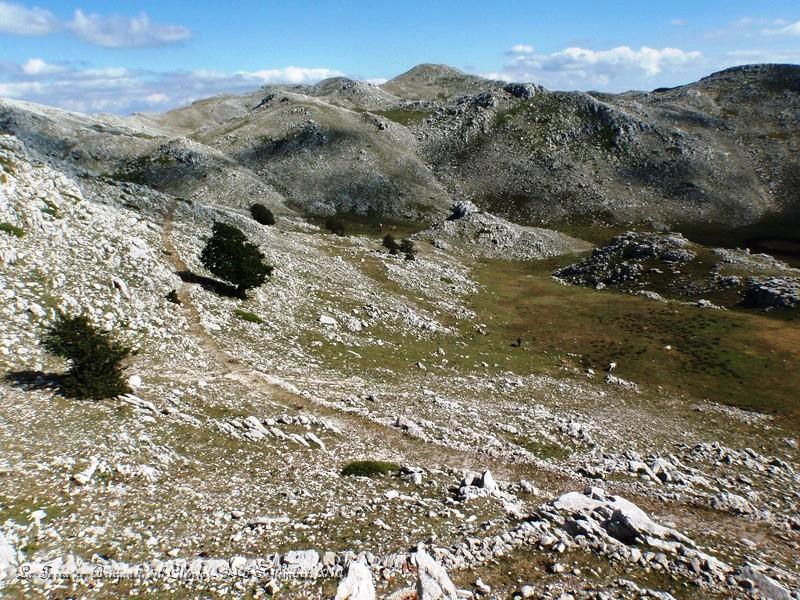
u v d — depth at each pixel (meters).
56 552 14.45
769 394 50.34
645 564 16.22
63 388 25.44
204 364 35.91
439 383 45.12
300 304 57.22
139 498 18.20
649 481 28.16
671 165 180.50
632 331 68.31
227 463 22.62
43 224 41.91
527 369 55.28
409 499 20.66
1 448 19.30
